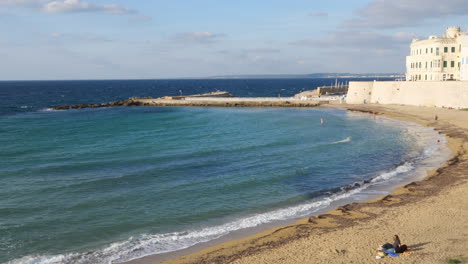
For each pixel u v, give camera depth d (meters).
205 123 69.25
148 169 35.16
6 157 40.03
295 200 27.20
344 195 27.84
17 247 20.12
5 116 84.75
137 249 19.83
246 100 107.50
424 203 24.77
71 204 26.19
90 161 38.19
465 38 77.81
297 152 42.72
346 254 18.16
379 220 22.33
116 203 26.47
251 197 27.86
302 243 19.66
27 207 25.61
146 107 107.38
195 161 38.34
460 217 22.03
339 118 74.25
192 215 24.47
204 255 18.80
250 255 18.56
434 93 76.69
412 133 53.94
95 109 102.38
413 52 89.75
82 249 19.94
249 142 48.91
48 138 52.47
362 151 43.00
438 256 17.28
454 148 41.81
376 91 92.88
